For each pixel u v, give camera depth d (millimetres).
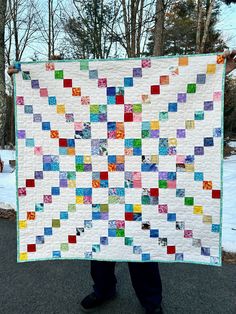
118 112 2717
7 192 7473
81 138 2762
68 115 2760
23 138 2779
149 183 2721
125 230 2773
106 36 16859
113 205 2775
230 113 24203
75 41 18609
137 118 2699
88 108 2740
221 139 2598
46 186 2814
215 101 2592
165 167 2693
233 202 6434
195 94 2619
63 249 2846
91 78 2719
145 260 2727
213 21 20672
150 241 2754
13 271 3689
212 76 2588
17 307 2963
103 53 17562
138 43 14250
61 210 2822
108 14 16547
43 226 2840
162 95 2656
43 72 2740
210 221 2660
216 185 2631
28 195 2814
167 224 2727
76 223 2818
